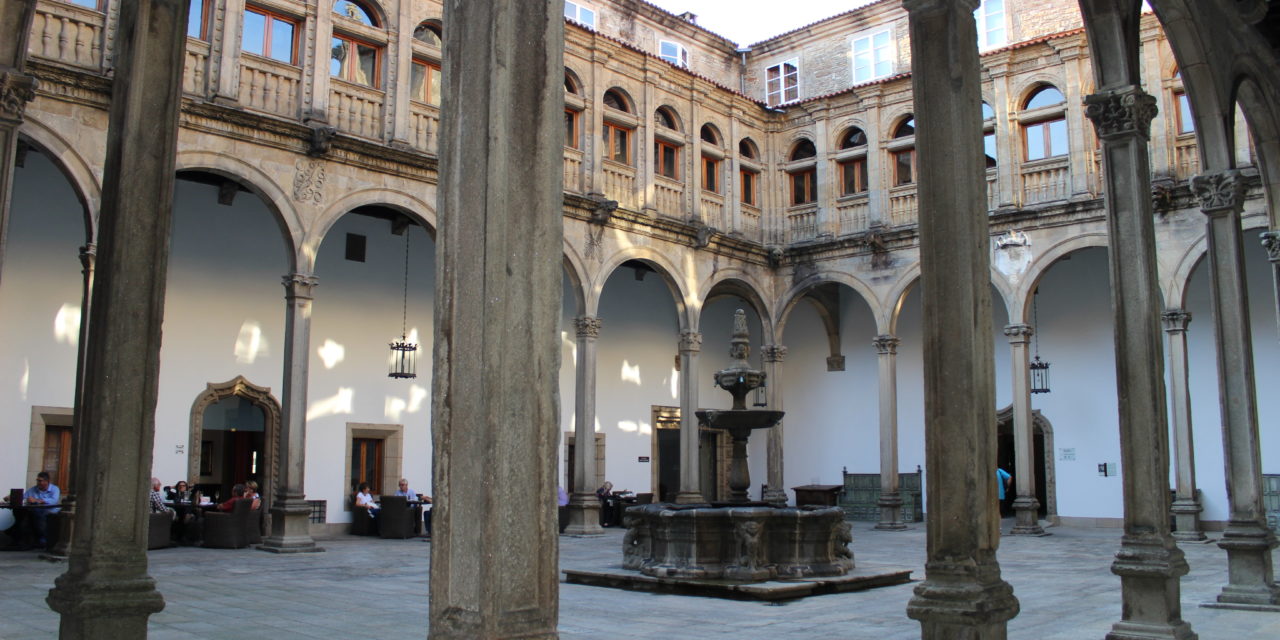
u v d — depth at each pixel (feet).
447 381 15.43
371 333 72.33
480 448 14.83
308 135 57.82
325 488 68.64
